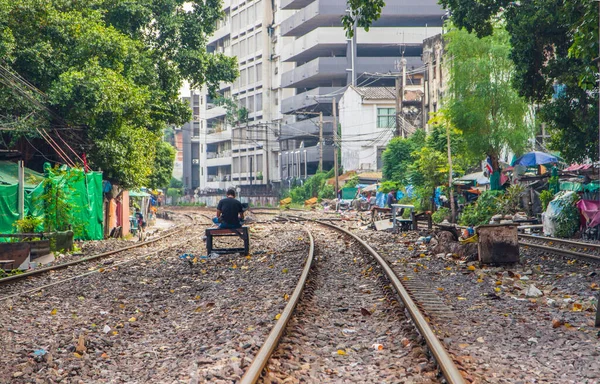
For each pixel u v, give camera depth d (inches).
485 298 410.3
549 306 382.3
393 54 3587.6
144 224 1621.6
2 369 265.9
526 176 1269.7
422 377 227.6
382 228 1144.8
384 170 2348.7
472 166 1871.3
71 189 978.7
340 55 3627.0
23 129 987.3
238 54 4616.1
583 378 233.0
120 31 1333.7
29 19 1031.0
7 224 877.8
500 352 271.4
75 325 359.9
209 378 234.2
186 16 1476.4
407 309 342.6
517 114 1370.6
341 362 260.5
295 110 3732.8
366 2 732.7
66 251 846.5
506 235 569.9
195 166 5452.8
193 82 1530.5
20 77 991.6
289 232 1169.4
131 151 1230.9
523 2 917.8
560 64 908.0
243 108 4434.1
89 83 1029.2
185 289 493.4
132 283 526.0
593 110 949.8
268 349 250.5
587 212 910.4
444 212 1464.1
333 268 584.4
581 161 1042.1
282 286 464.1
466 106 1375.5
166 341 315.9
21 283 540.1
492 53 1378.0
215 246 929.5
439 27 3420.3
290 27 3673.7
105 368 270.4
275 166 4175.7
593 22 570.6
